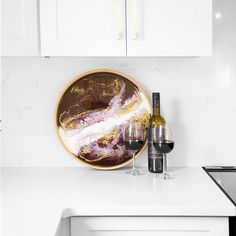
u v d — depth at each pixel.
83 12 1.63
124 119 2.01
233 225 1.43
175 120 2.02
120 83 2.01
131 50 1.64
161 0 1.62
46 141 2.05
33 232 1.17
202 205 1.39
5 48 1.66
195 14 1.62
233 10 1.97
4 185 1.72
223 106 2.01
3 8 1.64
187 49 1.63
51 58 2.03
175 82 2.01
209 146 2.02
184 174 1.87
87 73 1.99
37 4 1.66
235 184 1.76
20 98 2.05
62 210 1.37
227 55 1.99
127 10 1.62
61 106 2.02
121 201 1.45
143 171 1.94
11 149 2.06
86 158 2.01
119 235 1.44
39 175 1.89
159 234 1.44
